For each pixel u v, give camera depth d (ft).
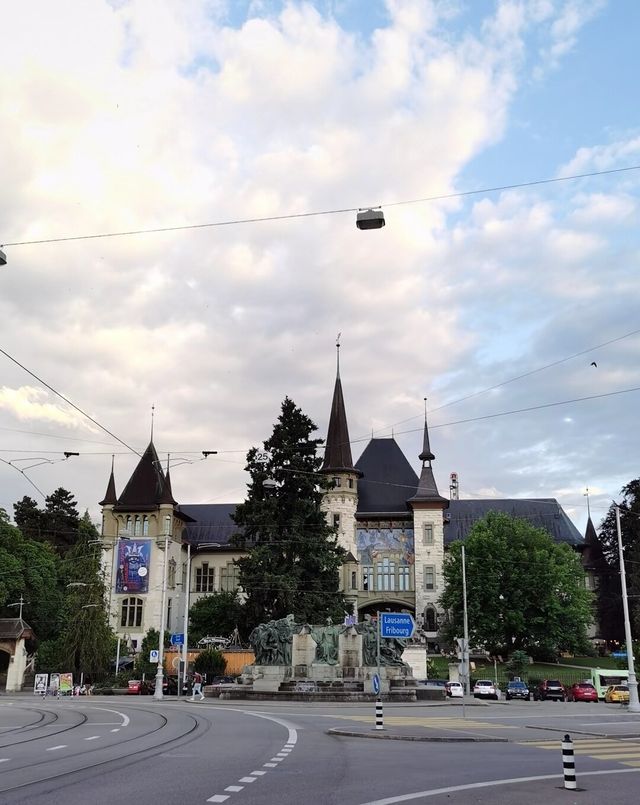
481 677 245.86
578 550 379.55
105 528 331.98
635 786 42.24
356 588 340.18
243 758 53.47
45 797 36.32
